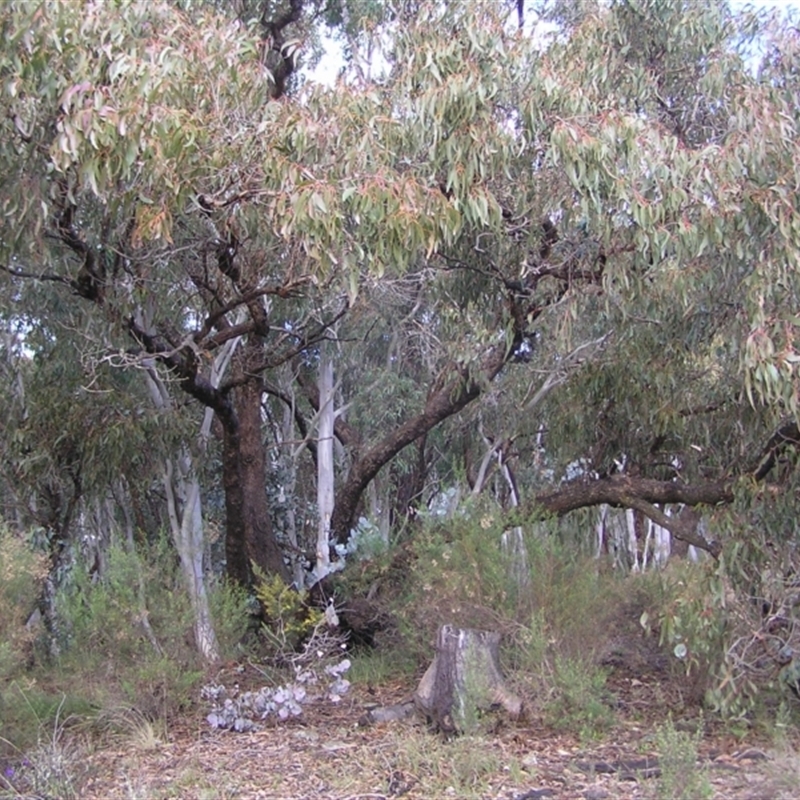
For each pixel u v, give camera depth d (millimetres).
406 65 7938
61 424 9648
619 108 7914
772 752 5895
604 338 8922
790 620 6727
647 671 8180
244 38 7273
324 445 11641
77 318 9461
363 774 5902
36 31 6375
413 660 8578
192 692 7734
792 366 6250
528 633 7043
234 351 10391
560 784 5602
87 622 7562
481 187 7309
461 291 9023
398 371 12859
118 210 7090
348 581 9531
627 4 9406
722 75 8680
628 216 7477
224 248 7926
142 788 5547
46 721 6715
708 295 7613
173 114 6336
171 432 9812
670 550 13719
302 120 6988
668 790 5098
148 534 11938
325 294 8273
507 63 7648
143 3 6922
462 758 5879
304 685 7879
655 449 9406
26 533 9562
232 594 8961
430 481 14141
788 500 7266
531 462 11875
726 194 6977
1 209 6793
